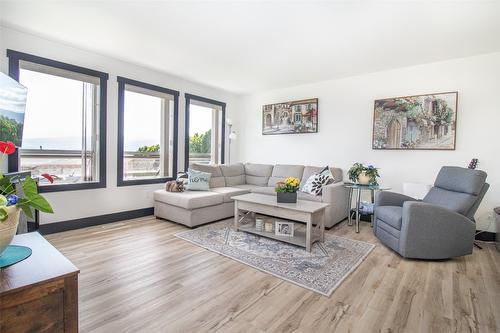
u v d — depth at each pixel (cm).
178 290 196
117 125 377
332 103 452
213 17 249
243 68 397
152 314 166
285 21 254
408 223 256
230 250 275
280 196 310
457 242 256
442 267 245
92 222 355
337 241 312
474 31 267
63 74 324
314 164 474
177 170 464
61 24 269
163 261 246
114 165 376
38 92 319
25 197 104
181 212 359
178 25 266
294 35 283
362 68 389
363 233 347
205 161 537
